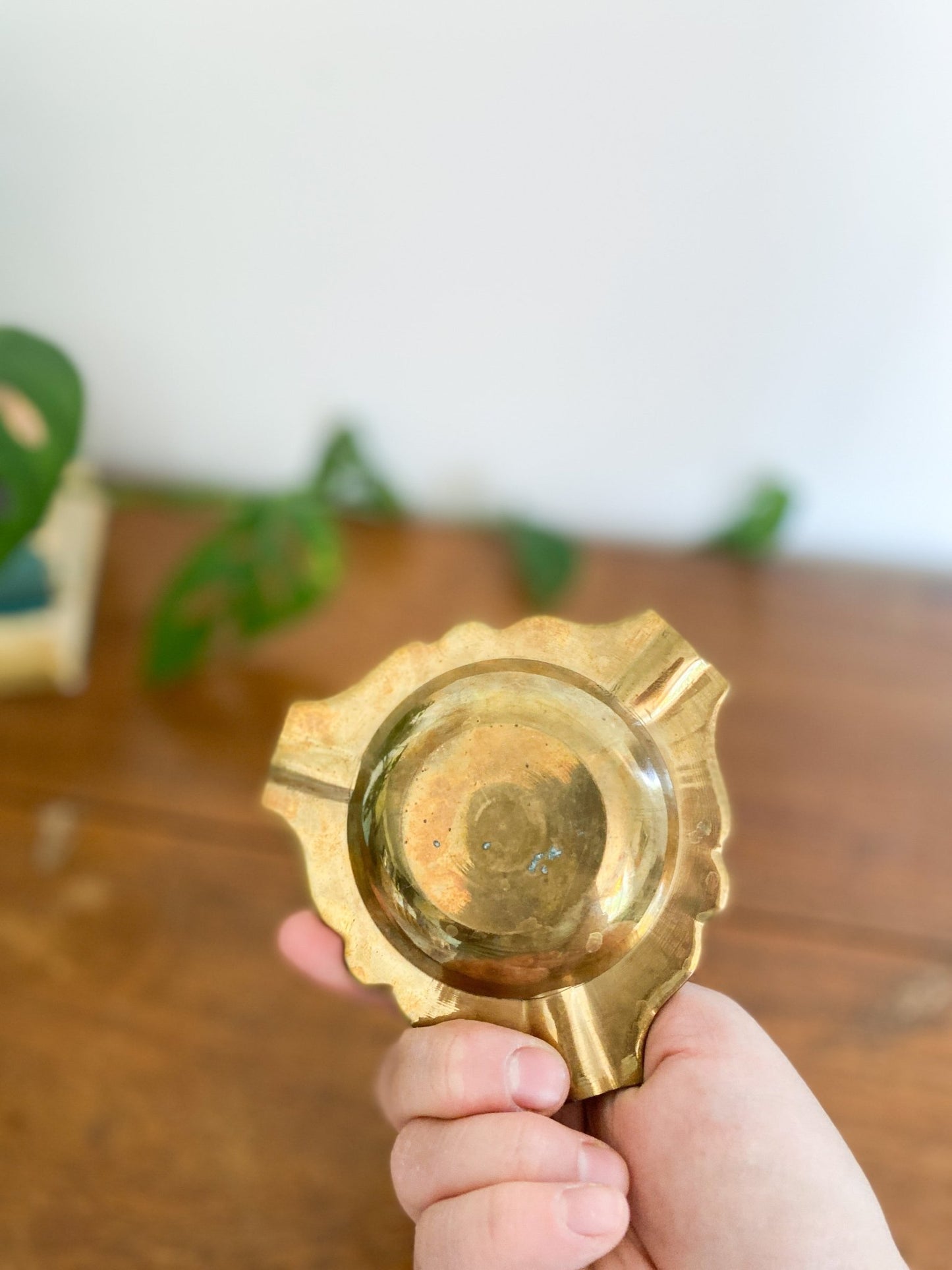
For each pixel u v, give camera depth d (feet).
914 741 1.26
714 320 1.20
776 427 1.32
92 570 1.35
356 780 0.73
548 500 1.46
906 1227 0.96
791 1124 0.72
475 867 0.73
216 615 1.14
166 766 1.20
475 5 0.95
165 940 1.09
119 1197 0.97
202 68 1.01
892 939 1.11
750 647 1.33
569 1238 0.63
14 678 1.25
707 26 0.96
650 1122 0.74
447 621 1.34
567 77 1.00
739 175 1.07
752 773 1.22
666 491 1.43
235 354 1.30
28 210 1.14
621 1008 0.71
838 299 1.17
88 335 1.28
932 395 1.25
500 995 0.72
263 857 1.15
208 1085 1.02
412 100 1.03
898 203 1.07
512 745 0.74
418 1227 0.71
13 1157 0.98
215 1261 0.94
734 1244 0.70
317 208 1.13
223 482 1.47
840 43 0.96
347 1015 1.06
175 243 1.17
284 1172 0.98
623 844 0.73
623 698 0.74
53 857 1.14
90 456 1.44
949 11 0.92
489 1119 0.69
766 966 1.09
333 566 1.13
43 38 0.99
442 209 1.12
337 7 0.96
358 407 1.35
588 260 1.16
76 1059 1.03
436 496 1.47
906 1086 1.03
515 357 1.27
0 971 1.07
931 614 1.37
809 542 1.48
